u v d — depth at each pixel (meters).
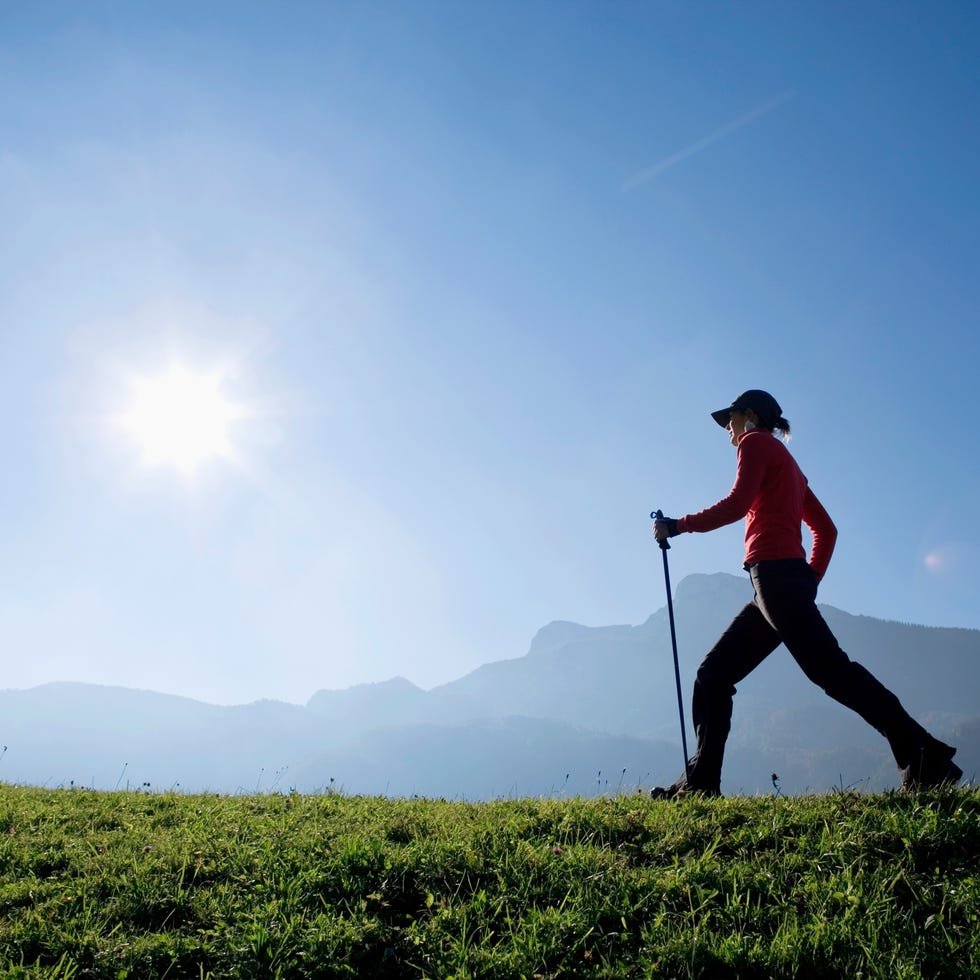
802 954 4.21
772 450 7.00
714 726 7.13
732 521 6.96
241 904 5.16
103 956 4.64
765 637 7.25
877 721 6.29
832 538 7.59
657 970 4.23
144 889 5.41
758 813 6.18
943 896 4.70
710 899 4.89
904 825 5.41
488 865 5.57
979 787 6.10
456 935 4.74
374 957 4.62
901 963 4.06
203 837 6.48
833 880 4.92
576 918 4.72
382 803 8.44
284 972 4.42
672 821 6.06
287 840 6.28
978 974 3.96
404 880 5.43
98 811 8.22
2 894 5.50
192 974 4.52
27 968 4.46
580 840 6.02
